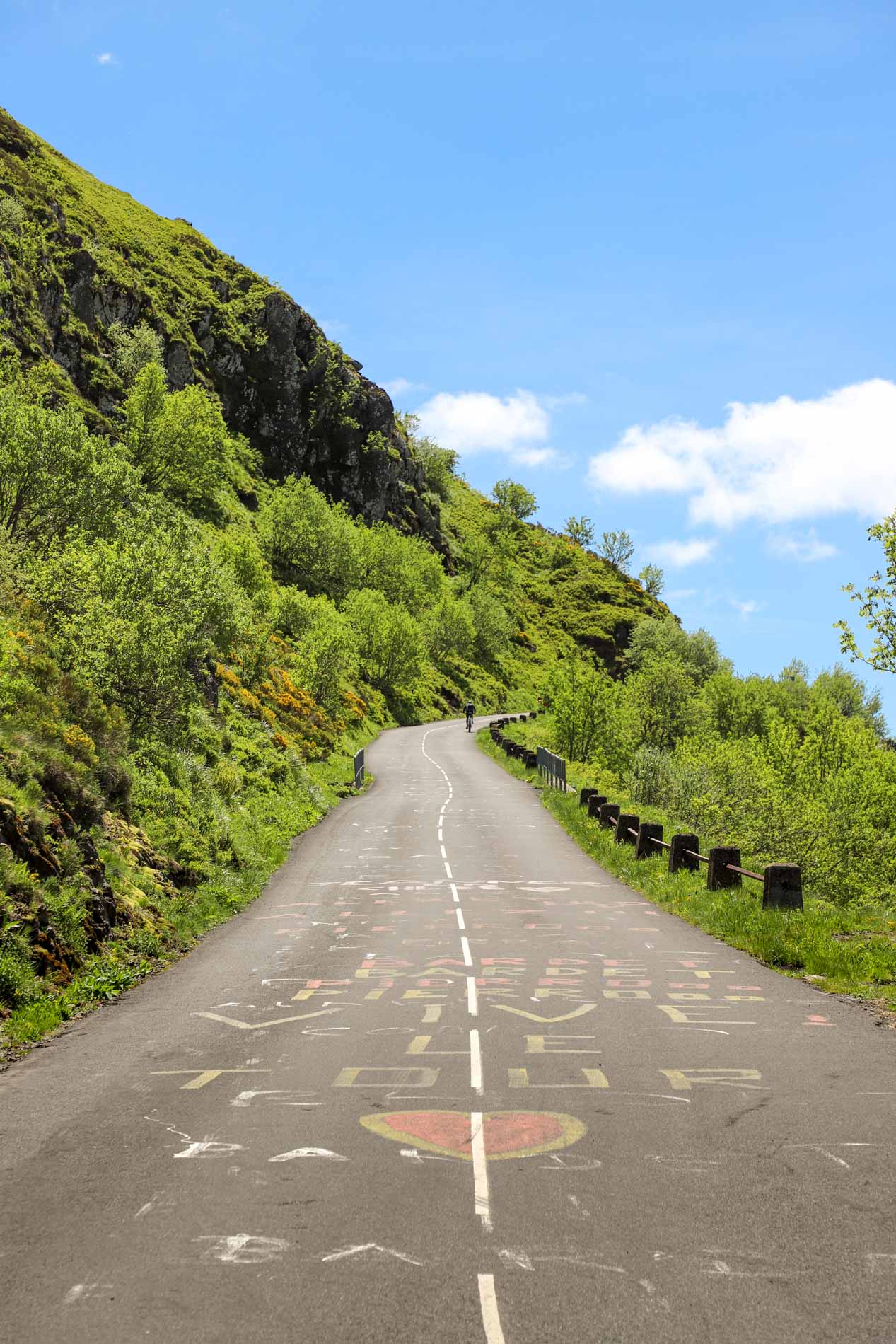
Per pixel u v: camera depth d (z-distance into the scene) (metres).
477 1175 5.94
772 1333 4.20
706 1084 7.74
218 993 11.52
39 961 11.05
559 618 156.75
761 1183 5.78
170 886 16.73
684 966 12.56
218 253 117.75
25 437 27.52
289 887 19.77
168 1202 5.61
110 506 29.12
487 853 23.75
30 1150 6.51
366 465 123.88
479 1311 4.38
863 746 37.91
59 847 13.20
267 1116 7.11
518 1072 8.12
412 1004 10.70
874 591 15.46
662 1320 4.30
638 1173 5.95
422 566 113.19
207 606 23.64
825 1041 9.05
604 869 21.58
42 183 87.25
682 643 131.62
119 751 18.77
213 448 68.62
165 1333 4.25
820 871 25.75
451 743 59.91
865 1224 5.21
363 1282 4.65
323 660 51.56
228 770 26.98
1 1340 4.20
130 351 82.06
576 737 50.28
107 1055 8.95
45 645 19.47
